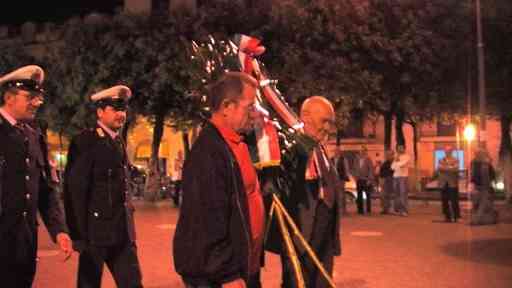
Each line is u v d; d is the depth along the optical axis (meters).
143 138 39.66
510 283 7.66
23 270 3.95
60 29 28.38
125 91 5.49
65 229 4.40
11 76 4.03
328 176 4.57
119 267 5.28
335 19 24.83
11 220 3.87
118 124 5.47
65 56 25.84
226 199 2.88
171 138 40.03
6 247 3.84
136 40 24.47
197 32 23.86
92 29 25.36
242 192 2.96
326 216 4.54
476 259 9.63
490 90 25.42
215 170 2.88
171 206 23.34
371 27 25.41
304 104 4.68
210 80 4.16
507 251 10.53
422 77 25.97
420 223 15.71
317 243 4.47
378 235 12.95
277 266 9.04
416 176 33.72
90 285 5.19
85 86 25.39
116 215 5.25
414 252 10.44
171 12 25.19
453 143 42.25
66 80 25.84
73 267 9.09
